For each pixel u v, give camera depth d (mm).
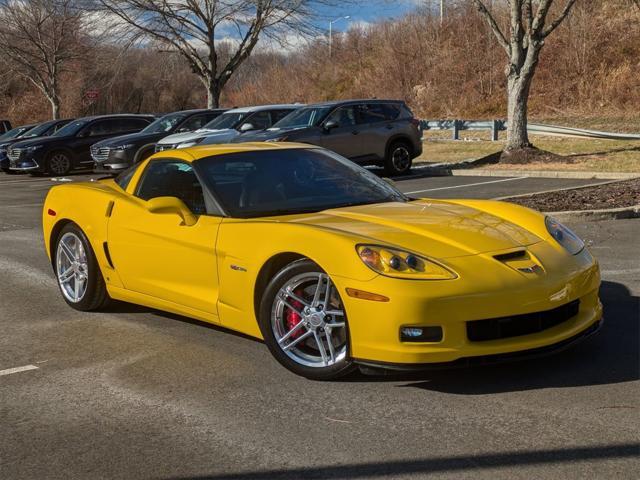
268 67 50000
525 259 4297
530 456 3285
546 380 4223
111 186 6219
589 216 9586
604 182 13812
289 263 4508
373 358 4043
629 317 5410
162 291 5359
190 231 5066
